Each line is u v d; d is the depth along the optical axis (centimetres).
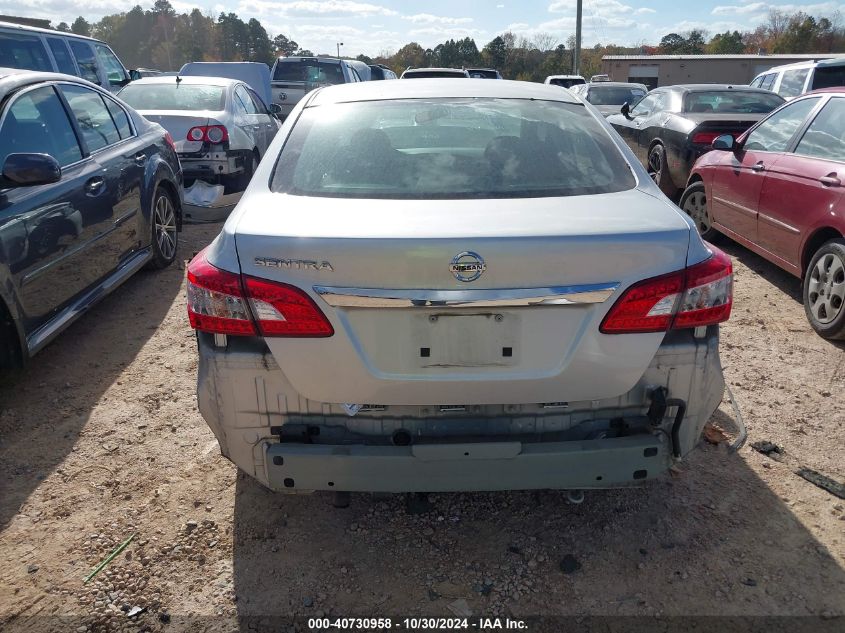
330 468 227
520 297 210
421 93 321
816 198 473
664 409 229
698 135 800
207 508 292
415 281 209
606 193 255
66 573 256
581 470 229
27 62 893
